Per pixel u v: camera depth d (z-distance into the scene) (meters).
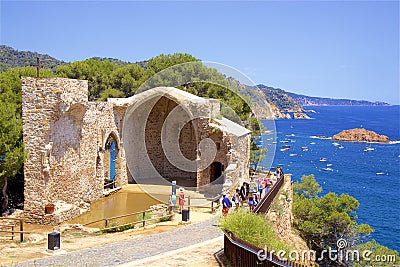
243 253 9.88
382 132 154.12
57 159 19.86
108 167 27.28
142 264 10.65
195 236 14.30
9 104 21.31
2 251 12.27
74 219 19.30
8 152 18.56
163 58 38.06
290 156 87.88
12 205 22.00
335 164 76.81
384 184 57.38
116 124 26.06
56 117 19.28
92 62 40.75
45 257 11.43
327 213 26.14
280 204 20.84
